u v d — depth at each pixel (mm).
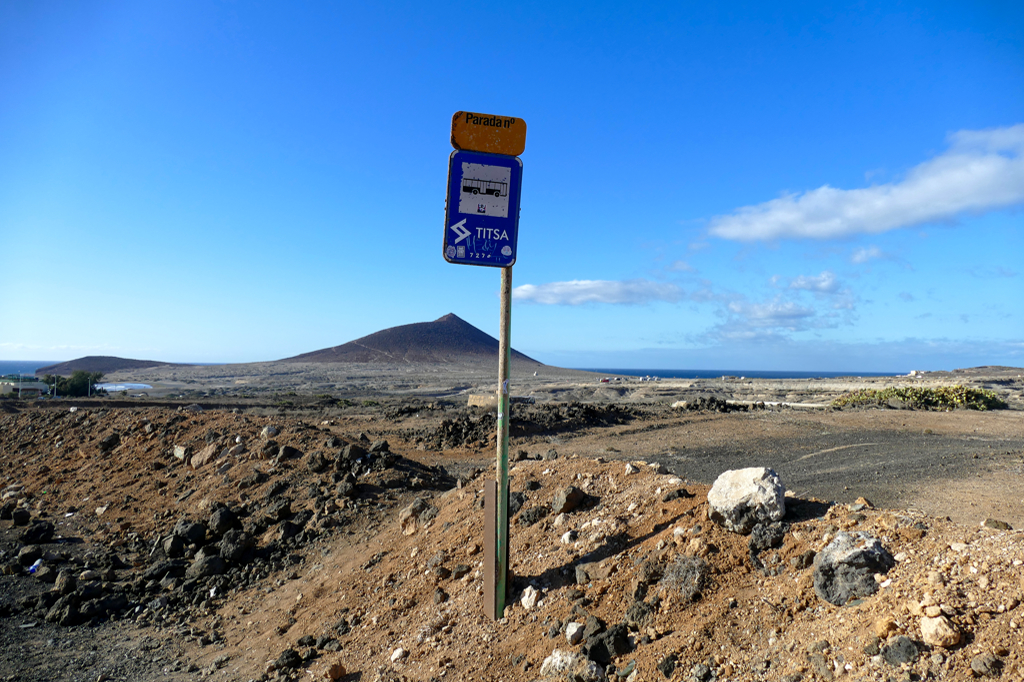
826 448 16703
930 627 3400
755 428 20844
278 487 11281
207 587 8352
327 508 10180
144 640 7191
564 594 5324
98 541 10320
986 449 15352
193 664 6508
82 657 6727
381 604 6641
